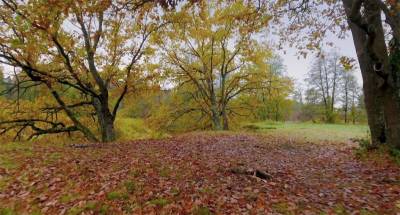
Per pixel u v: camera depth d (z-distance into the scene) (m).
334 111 41.09
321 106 43.84
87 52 13.40
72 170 7.03
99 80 13.66
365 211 4.93
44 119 16.61
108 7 7.59
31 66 12.08
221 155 9.96
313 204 5.29
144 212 4.90
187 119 28.20
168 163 8.01
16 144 11.30
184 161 8.42
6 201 5.40
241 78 23.94
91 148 10.33
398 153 8.14
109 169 7.15
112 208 5.05
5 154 8.57
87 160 8.08
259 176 7.04
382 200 5.40
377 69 8.07
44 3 7.85
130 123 27.14
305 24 11.90
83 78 13.44
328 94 43.41
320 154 10.96
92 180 6.34
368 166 8.10
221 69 23.95
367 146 9.67
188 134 18.20
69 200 5.41
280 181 6.75
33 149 9.52
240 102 27.91
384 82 8.52
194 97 26.17
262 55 22.00
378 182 6.54
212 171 7.39
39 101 15.48
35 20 9.48
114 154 9.12
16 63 11.45
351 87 43.47
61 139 17.62
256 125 28.00
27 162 7.70
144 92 15.88
